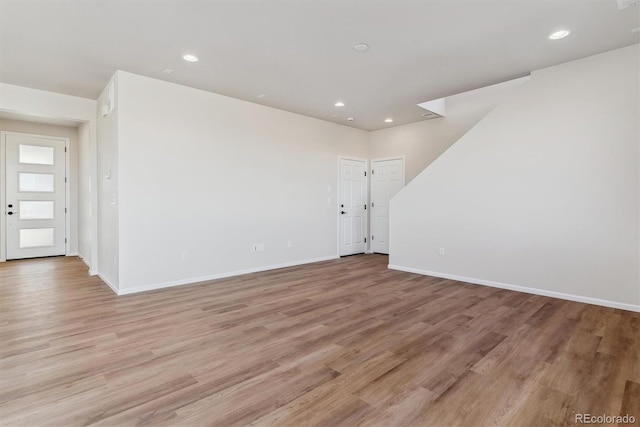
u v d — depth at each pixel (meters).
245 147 4.98
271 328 2.88
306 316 3.17
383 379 2.06
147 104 4.02
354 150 6.80
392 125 6.56
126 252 3.90
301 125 5.77
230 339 2.65
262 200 5.22
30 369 2.16
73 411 1.74
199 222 4.50
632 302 3.30
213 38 3.06
